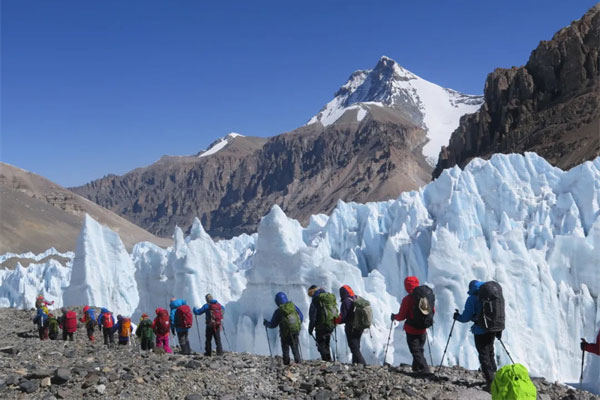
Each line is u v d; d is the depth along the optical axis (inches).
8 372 554.6
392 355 1198.9
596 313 1545.3
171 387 524.4
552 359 1434.5
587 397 512.4
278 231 1286.9
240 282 1560.0
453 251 1378.0
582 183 2054.6
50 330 1016.2
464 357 1304.1
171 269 1534.2
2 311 1502.2
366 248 2226.9
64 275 2588.6
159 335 789.9
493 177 2235.5
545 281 1561.3
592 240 1663.4
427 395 483.5
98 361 633.0
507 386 347.3
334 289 1237.1
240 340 1285.7
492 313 487.5
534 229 1961.1
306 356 1201.4
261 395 508.4
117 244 2065.7
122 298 2012.8
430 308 549.6
